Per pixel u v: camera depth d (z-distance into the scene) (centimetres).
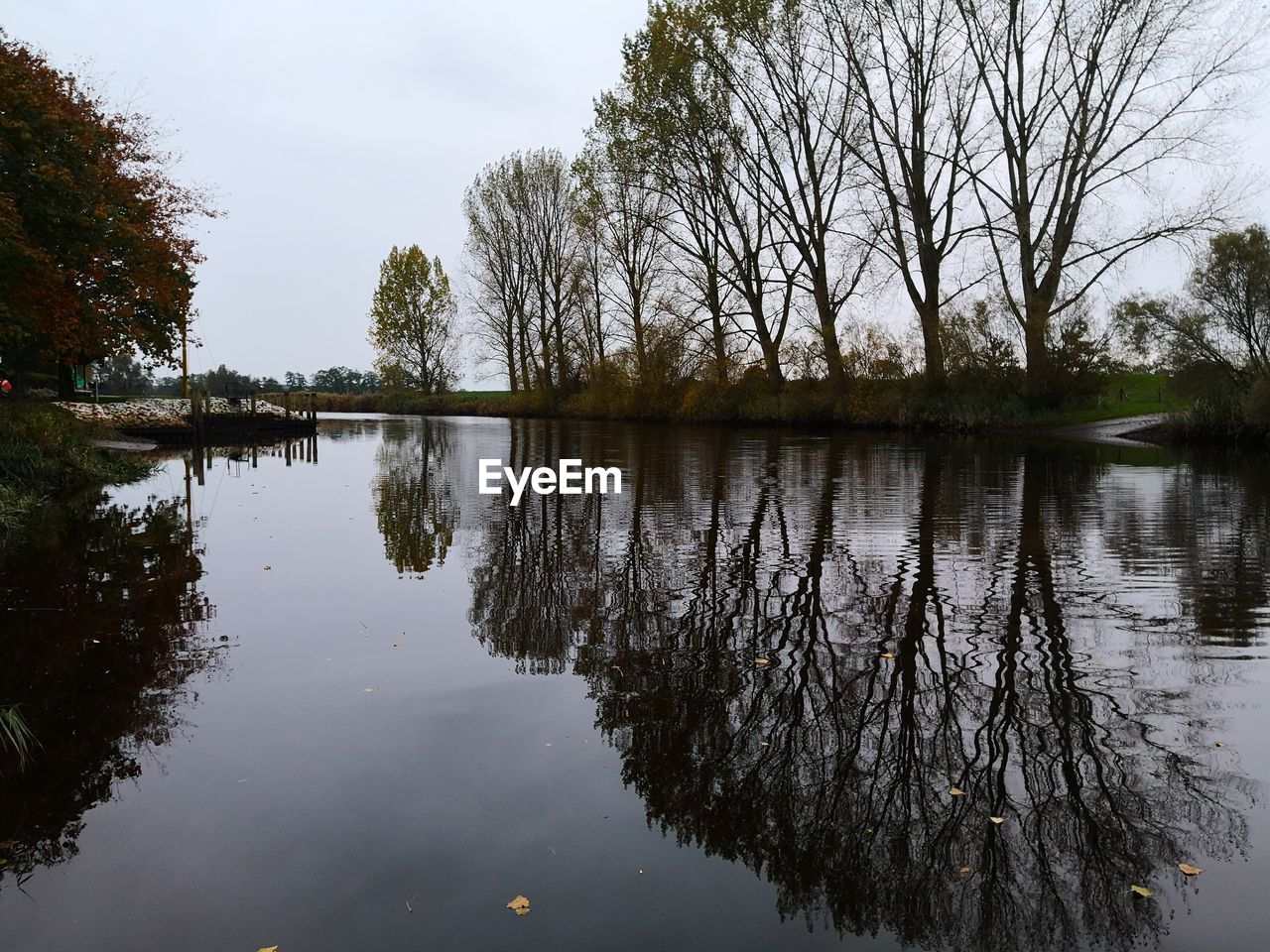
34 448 1359
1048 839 305
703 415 3847
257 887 278
